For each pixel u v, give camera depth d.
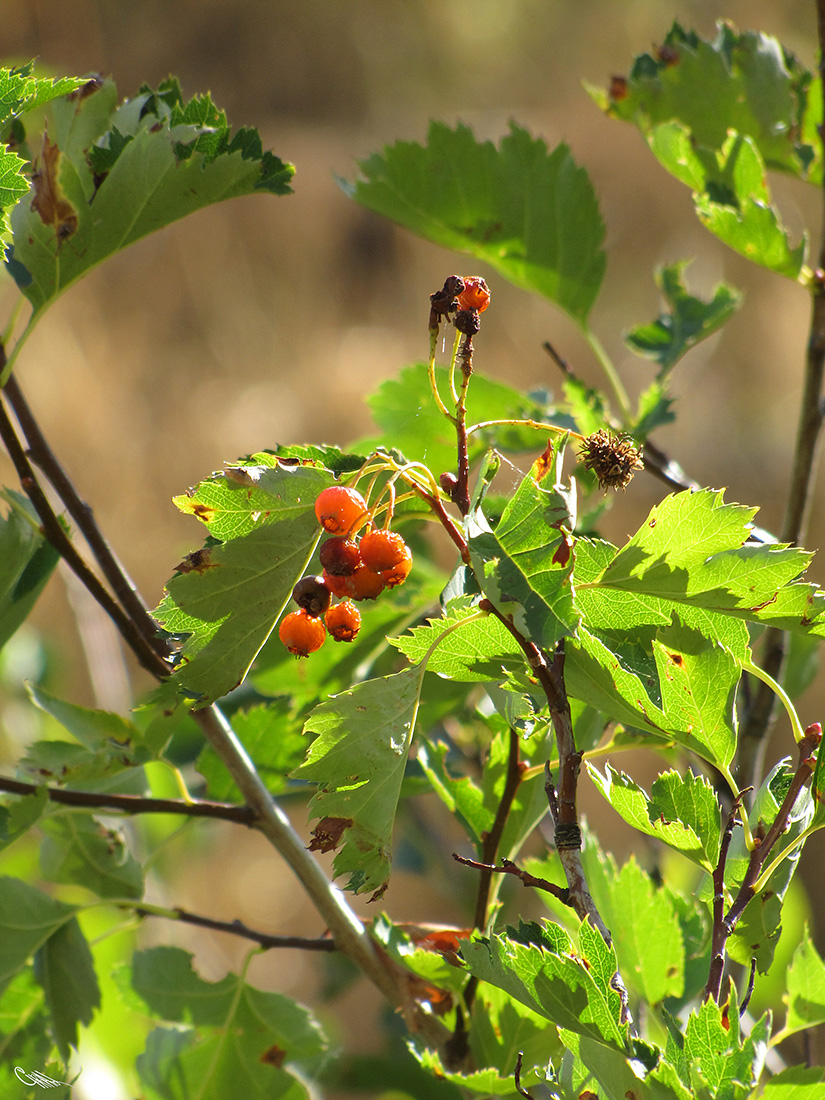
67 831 1.24
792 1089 1.13
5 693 1.83
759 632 1.24
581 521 1.25
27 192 1.15
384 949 1.21
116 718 1.21
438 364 1.31
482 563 1.12
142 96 1.19
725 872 1.14
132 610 1.21
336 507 1.13
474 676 1.14
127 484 5.53
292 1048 1.23
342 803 1.12
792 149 1.29
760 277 6.26
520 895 1.89
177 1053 1.23
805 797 1.15
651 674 1.15
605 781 1.14
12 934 1.21
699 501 1.13
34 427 1.21
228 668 1.15
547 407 1.31
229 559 1.14
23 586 1.21
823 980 1.17
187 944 1.85
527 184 1.31
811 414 1.26
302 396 6.24
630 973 1.22
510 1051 1.19
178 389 6.14
